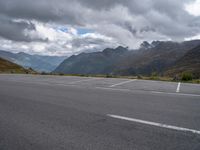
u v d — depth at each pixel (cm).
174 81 2006
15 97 1045
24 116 684
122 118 648
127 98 996
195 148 434
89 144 457
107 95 1086
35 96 1071
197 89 1328
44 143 466
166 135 505
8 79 2170
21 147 447
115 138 489
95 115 685
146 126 572
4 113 724
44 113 719
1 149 438
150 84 1638
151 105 835
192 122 608
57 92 1205
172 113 708
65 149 435
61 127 570
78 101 925
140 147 440
